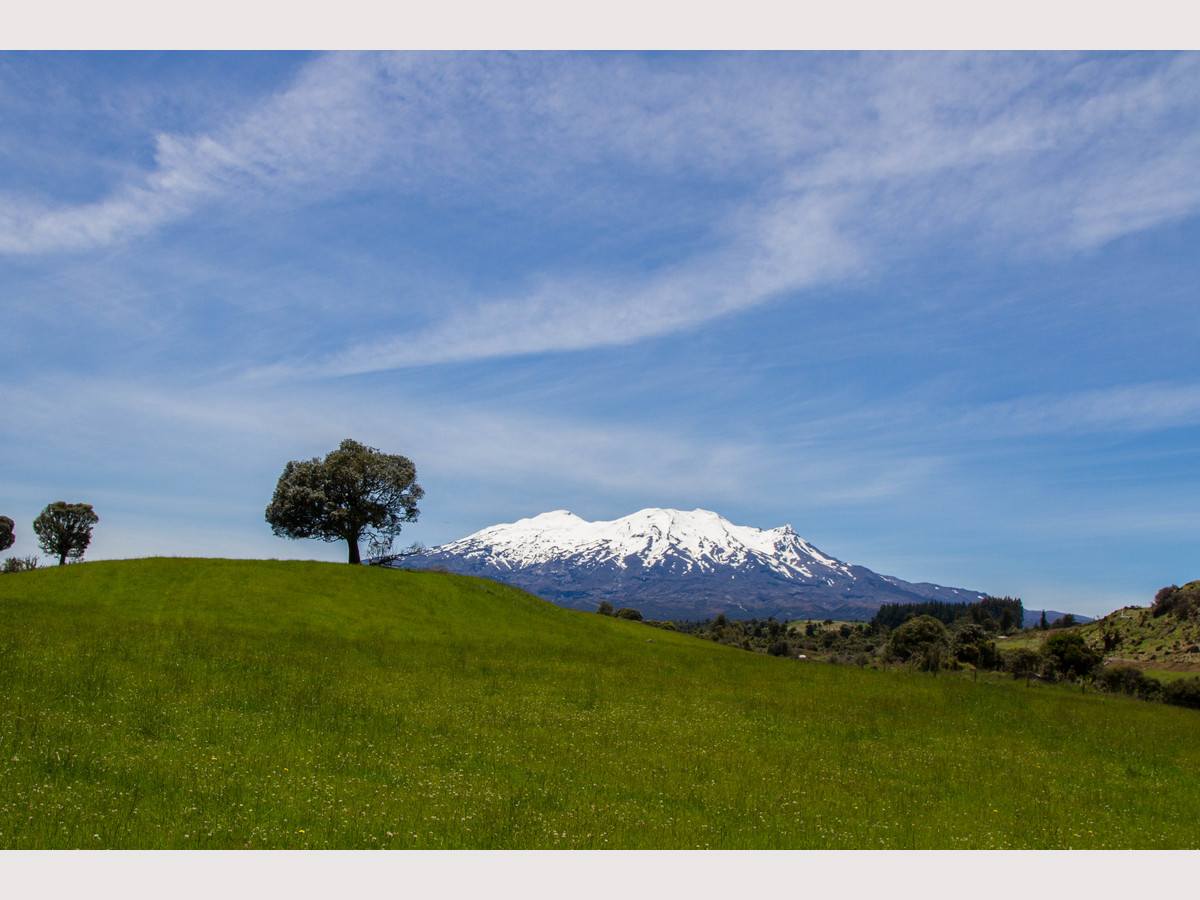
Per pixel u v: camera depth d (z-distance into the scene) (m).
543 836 13.59
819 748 24.38
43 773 14.19
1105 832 16.92
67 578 53.09
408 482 75.56
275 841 12.23
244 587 54.84
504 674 35.12
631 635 63.34
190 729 18.81
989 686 47.34
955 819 17.08
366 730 20.89
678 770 19.72
